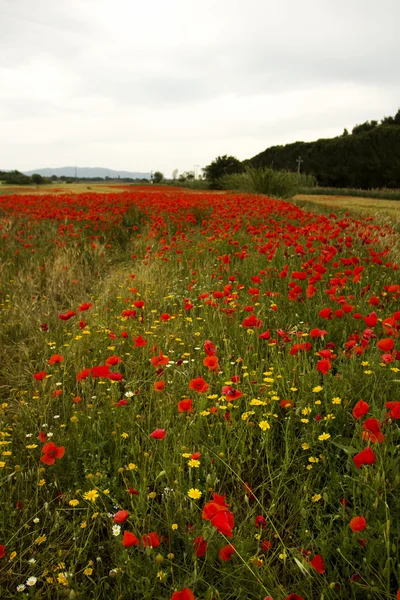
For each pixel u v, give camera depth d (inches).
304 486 84.7
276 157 2625.5
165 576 67.1
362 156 2063.2
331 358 122.3
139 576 72.2
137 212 519.2
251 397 112.8
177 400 118.8
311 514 81.0
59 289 249.6
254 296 178.7
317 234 285.3
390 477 83.7
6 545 79.3
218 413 106.7
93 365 142.3
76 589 70.7
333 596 68.1
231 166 2114.9
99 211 477.1
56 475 96.1
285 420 108.5
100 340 158.9
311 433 99.0
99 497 88.8
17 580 77.5
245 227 395.5
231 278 175.9
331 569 74.3
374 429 72.7
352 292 195.6
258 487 89.4
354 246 269.1
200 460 97.3
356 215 569.6
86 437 106.4
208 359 106.7
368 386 114.6
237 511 87.7
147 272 249.6
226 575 70.9
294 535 81.7
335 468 94.0
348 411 108.2
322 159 2246.6
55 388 128.5
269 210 462.6
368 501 77.5
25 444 106.7
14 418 118.8
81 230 423.2
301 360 128.6
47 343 161.9
